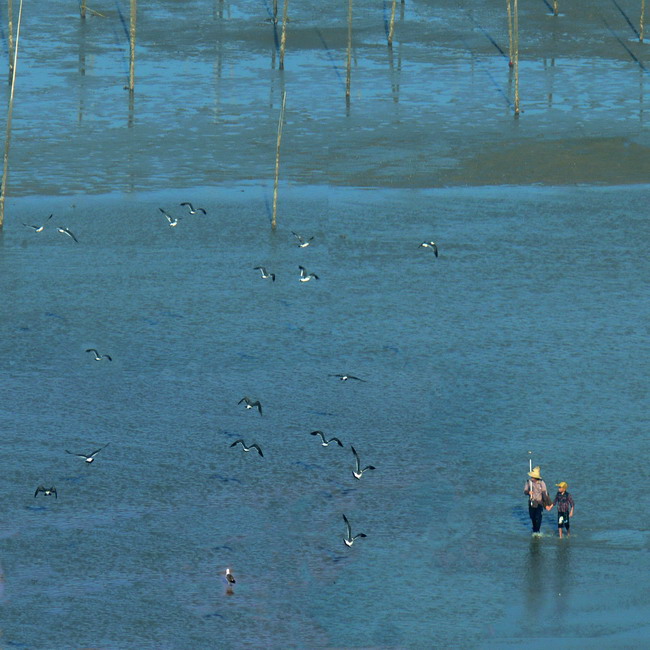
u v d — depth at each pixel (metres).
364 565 95.00
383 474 109.06
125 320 145.88
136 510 102.94
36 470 109.44
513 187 198.75
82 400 124.19
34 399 124.19
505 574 93.44
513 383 128.62
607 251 170.38
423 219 183.62
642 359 134.75
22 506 103.25
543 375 130.50
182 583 92.69
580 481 107.19
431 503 104.06
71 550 96.75
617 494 105.00
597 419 119.94
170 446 114.38
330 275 161.62
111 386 127.56
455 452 113.31
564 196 194.12
